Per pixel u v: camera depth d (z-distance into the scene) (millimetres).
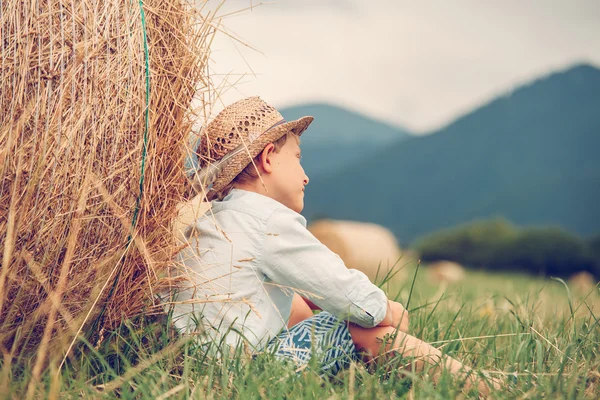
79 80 2035
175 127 2230
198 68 2299
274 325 2346
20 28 2016
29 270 2045
